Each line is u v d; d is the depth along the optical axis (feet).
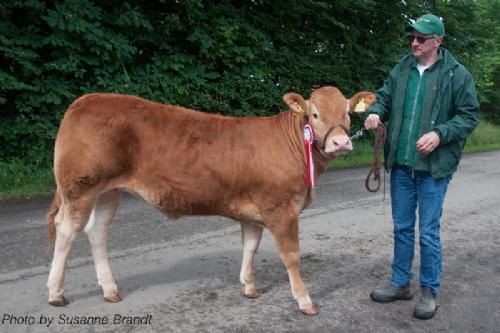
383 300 13.94
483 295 14.69
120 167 12.27
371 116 13.47
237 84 37.60
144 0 34.91
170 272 15.33
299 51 44.83
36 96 28.40
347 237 19.81
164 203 12.70
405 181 13.56
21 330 11.43
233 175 12.37
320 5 42.16
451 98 12.69
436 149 12.72
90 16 29.68
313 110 12.15
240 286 14.55
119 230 18.98
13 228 18.53
